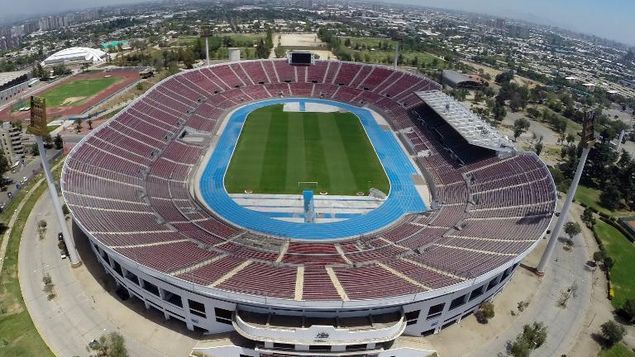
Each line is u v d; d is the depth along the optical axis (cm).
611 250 6938
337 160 9506
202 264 4972
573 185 5644
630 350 4978
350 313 4484
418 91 12106
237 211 7306
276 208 7469
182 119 10700
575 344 5003
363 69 14625
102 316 5094
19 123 11056
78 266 5941
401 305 4481
